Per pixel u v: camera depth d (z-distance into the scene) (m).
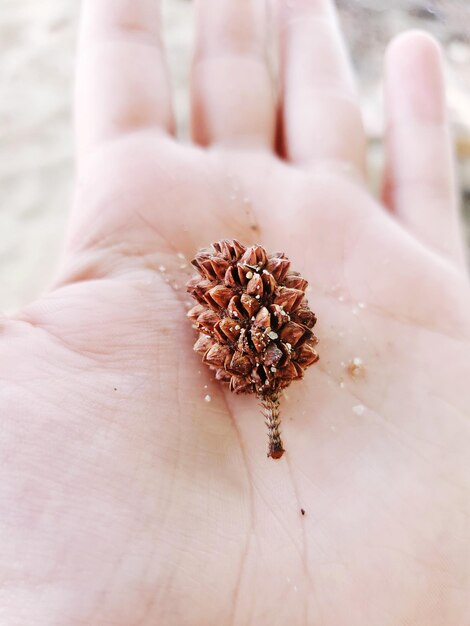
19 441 0.06
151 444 0.06
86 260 0.08
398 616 0.06
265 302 0.07
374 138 0.15
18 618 0.05
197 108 0.11
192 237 0.09
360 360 0.08
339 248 0.09
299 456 0.07
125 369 0.07
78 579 0.05
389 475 0.07
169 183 0.09
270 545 0.06
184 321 0.07
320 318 0.08
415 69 0.11
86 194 0.09
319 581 0.06
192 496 0.06
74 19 0.17
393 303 0.09
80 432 0.06
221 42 0.11
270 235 0.09
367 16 0.17
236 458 0.07
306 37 0.11
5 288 0.13
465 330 0.09
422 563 0.07
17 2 0.18
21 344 0.06
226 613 0.06
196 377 0.07
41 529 0.05
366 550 0.07
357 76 0.16
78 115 0.10
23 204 0.15
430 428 0.08
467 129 0.15
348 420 0.08
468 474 0.07
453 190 0.11
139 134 0.09
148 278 0.08
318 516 0.07
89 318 0.07
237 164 0.10
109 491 0.06
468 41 0.17
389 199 0.11
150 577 0.05
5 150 0.15
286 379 0.07
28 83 0.16
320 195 0.09
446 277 0.09
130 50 0.10
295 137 0.11
